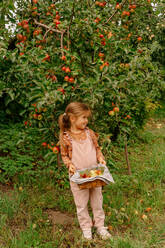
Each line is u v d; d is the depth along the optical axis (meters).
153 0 3.65
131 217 2.93
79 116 2.38
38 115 2.90
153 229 2.73
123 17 3.35
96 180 2.33
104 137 3.05
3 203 2.99
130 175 3.95
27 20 3.22
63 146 2.48
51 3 3.54
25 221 2.82
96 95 2.70
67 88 2.74
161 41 7.54
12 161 4.06
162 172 4.03
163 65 8.45
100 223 2.60
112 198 3.28
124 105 3.43
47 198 3.26
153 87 4.19
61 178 3.64
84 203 2.51
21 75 3.04
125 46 3.23
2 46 2.97
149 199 3.29
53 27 3.29
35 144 3.62
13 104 5.66
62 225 2.79
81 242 2.48
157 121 7.83
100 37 3.07
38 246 2.40
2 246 2.38
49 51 3.01
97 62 2.97
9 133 5.04
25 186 3.52
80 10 3.24
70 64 2.81
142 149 5.34
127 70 3.18
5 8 3.07
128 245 2.39
